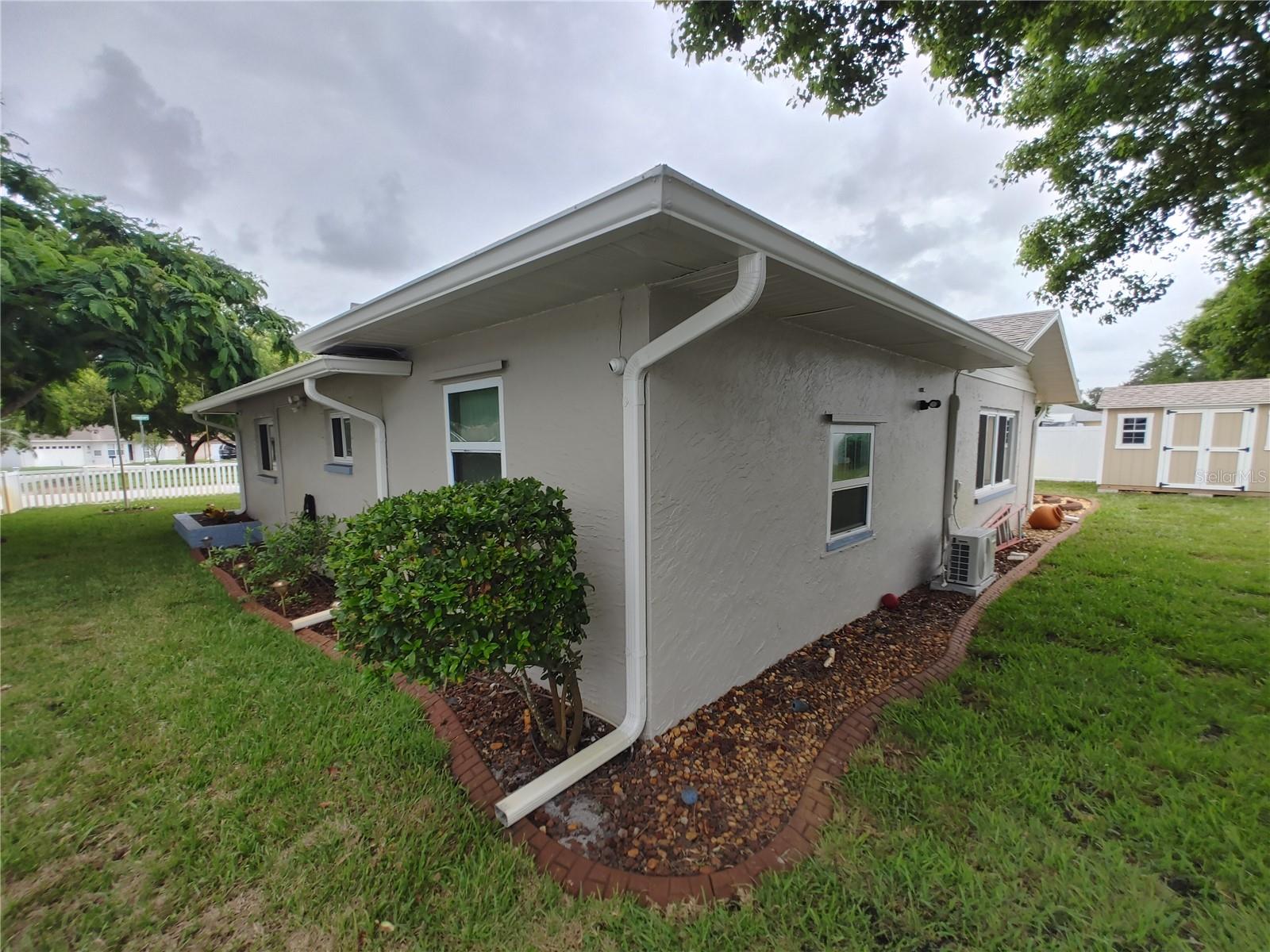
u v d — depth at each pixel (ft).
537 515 8.64
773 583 12.28
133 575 21.63
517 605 7.82
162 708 10.74
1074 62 17.01
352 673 12.20
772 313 10.83
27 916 6.23
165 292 23.99
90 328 21.06
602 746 8.82
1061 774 8.31
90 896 6.47
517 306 10.20
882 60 16.11
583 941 5.81
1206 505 37.09
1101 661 12.39
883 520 16.96
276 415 26.73
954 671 12.10
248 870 6.75
